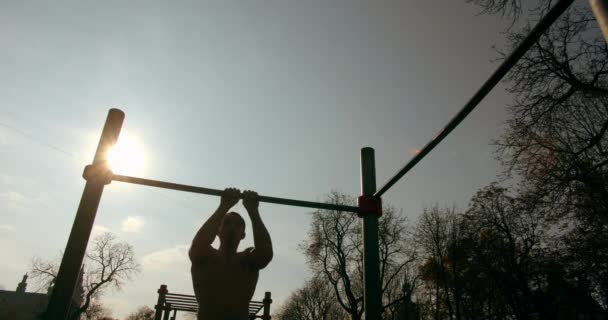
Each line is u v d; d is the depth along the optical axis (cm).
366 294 358
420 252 2794
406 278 2903
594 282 1519
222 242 246
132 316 6756
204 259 233
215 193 334
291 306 5622
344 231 2627
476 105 246
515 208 1441
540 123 1149
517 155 1257
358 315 2459
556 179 1247
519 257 2141
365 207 386
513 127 1205
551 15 175
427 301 3003
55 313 258
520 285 2162
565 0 165
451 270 2719
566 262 1595
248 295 232
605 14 124
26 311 5178
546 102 1123
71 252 279
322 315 4666
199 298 226
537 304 2038
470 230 2512
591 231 1312
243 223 258
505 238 2231
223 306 219
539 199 1306
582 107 1150
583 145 1180
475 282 2592
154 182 333
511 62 206
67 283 268
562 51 1069
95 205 301
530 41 191
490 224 2253
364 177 408
